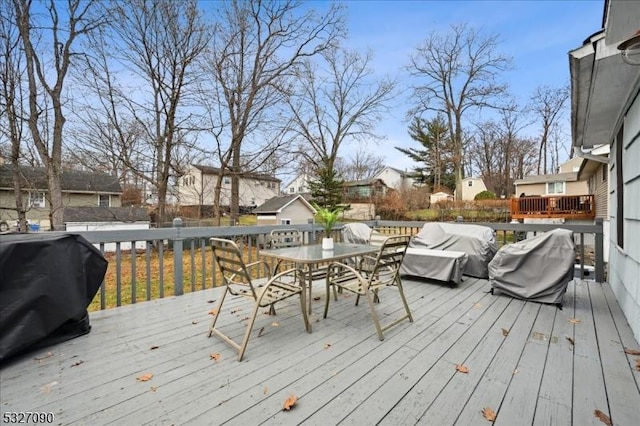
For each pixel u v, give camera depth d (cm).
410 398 170
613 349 228
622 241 336
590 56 247
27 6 883
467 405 164
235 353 222
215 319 251
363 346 233
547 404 165
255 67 1223
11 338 202
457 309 317
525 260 343
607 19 203
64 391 175
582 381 186
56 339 234
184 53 1068
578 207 1241
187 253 980
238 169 1252
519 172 2586
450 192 2666
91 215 1405
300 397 171
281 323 279
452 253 420
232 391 177
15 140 909
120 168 1088
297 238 387
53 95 951
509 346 233
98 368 200
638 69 264
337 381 187
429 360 212
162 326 270
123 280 717
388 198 2142
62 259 231
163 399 169
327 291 293
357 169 3103
